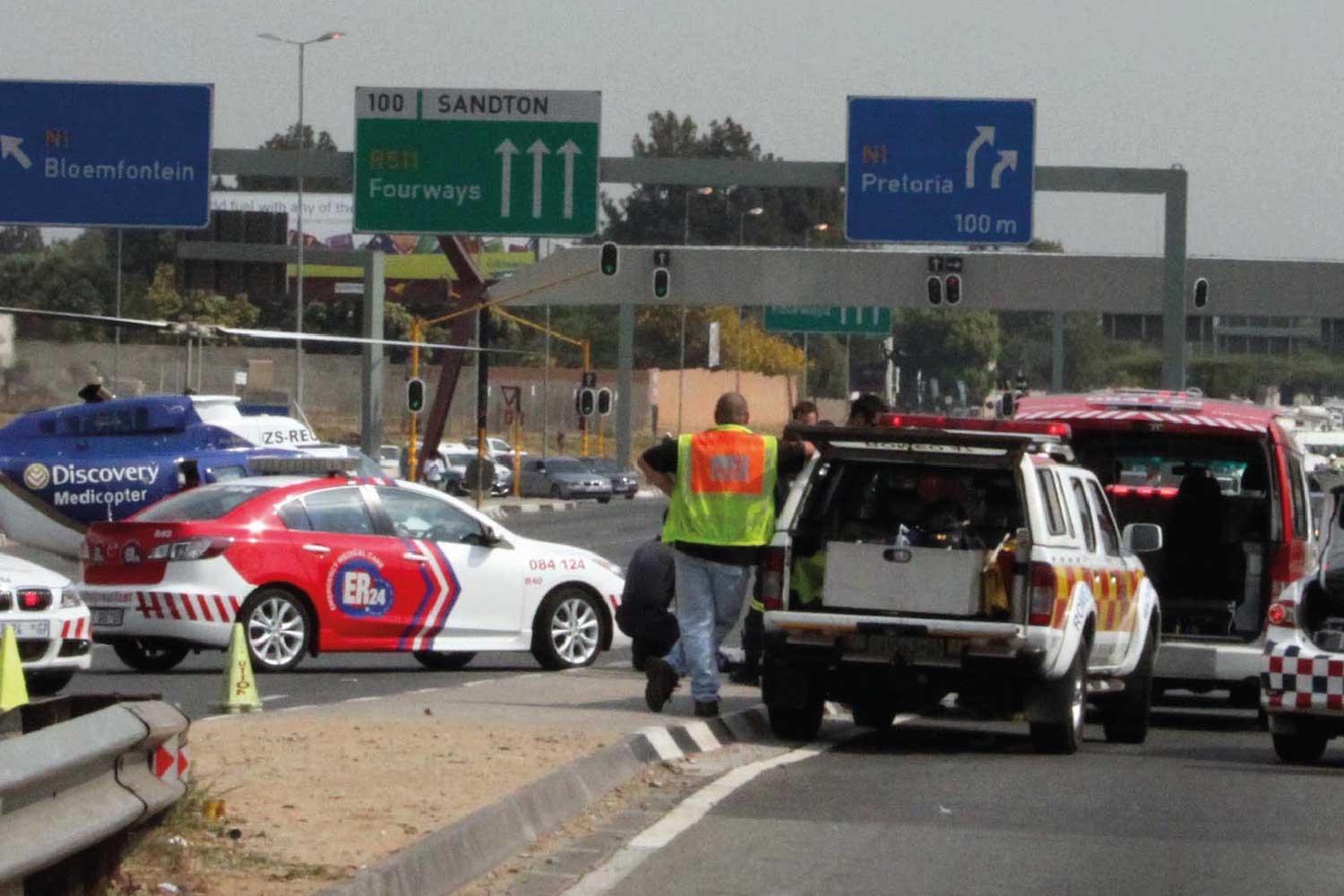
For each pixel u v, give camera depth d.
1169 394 32.81
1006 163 60.41
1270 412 32.31
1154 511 32.62
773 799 20.31
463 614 34.88
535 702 27.00
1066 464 26.88
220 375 164.00
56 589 29.47
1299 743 25.08
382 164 60.81
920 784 21.75
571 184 60.69
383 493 34.84
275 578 33.25
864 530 25.66
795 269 91.69
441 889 15.30
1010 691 24.84
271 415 58.78
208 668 35.72
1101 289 92.00
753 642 30.38
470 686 29.45
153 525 33.19
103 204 60.25
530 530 96.88
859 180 60.81
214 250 73.12
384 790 18.06
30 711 14.45
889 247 91.06
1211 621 31.59
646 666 25.59
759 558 25.16
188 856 14.27
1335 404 171.12
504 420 181.12
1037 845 17.95
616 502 134.88
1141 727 28.20
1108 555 27.28
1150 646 28.36
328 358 172.88
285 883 13.83
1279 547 31.08
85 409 52.09
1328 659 24.23
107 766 12.72
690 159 60.69
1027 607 24.00
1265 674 24.58
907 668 24.30
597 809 19.61
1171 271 59.66
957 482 26.28
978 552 24.23
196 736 21.80
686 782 21.66
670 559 30.81
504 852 16.92
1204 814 20.05
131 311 195.25
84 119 60.25
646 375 184.88
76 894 12.70
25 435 52.28
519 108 60.69
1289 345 195.00
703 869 16.55
